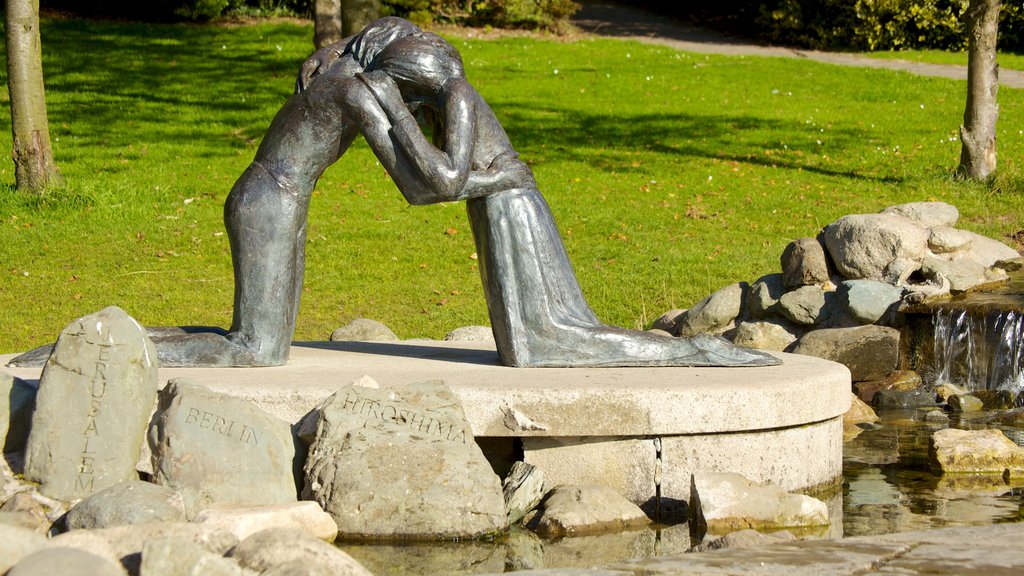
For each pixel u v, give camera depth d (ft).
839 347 27.84
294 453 16.79
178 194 47.78
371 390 17.11
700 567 12.10
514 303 19.75
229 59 76.84
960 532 13.71
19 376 19.01
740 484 16.65
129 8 89.92
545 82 74.08
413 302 36.11
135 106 63.52
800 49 92.02
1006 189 46.21
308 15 94.89
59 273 37.99
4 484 15.81
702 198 48.11
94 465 15.87
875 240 29.94
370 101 19.21
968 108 47.70
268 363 20.08
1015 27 87.86
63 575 10.82
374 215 45.83
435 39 19.81
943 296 28.86
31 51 44.91
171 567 11.69
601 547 15.62
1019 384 26.84
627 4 114.62
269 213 19.88
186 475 15.78
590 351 19.69
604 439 17.61
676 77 76.69
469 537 15.96
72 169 50.37
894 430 23.50
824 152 56.08
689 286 36.58
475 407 17.31
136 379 16.20
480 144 19.83
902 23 89.71
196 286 37.11
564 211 46.39
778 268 37.99
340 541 15.72
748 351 20.18
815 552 12.73
